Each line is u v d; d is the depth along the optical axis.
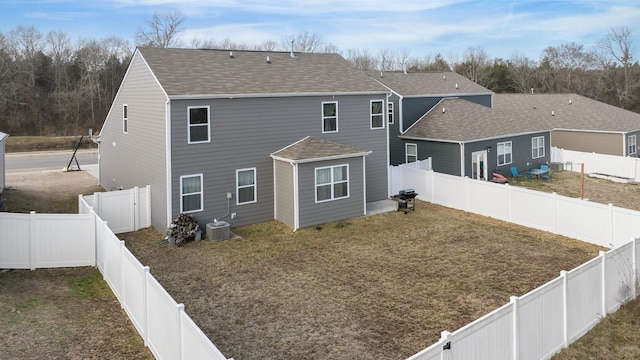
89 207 15.00
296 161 18.02
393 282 12.67
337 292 12.03
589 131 33.75
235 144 18.58
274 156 19.20
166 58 19.39
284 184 18.98
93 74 68.06
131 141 20.88
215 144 18.09
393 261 14.42
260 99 19.00
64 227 13.44
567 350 8.91
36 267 13.28
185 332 7.17
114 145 23.55
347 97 21.56
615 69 65.44
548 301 8.54
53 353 8.43
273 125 19.47
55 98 63.25
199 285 12.65
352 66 24.45
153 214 18.58
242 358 8.74
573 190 25.42
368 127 22.44
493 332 7.43
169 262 14.62
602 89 66.38
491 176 27.31
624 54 64.25
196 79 18.36
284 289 12.28
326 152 19.05
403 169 23.97
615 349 9.00
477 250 15.34
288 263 14.41
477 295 11.71
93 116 64.12
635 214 14.70
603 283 9.98
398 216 19.98
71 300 11.08
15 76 62.44
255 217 19.31
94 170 32.62
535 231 17.52
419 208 21.38
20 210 20.25
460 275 13.13
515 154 28.86
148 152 18.89
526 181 27.84
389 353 8.90
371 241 16.61
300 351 8.99
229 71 19.97
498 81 74.19
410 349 9.04
